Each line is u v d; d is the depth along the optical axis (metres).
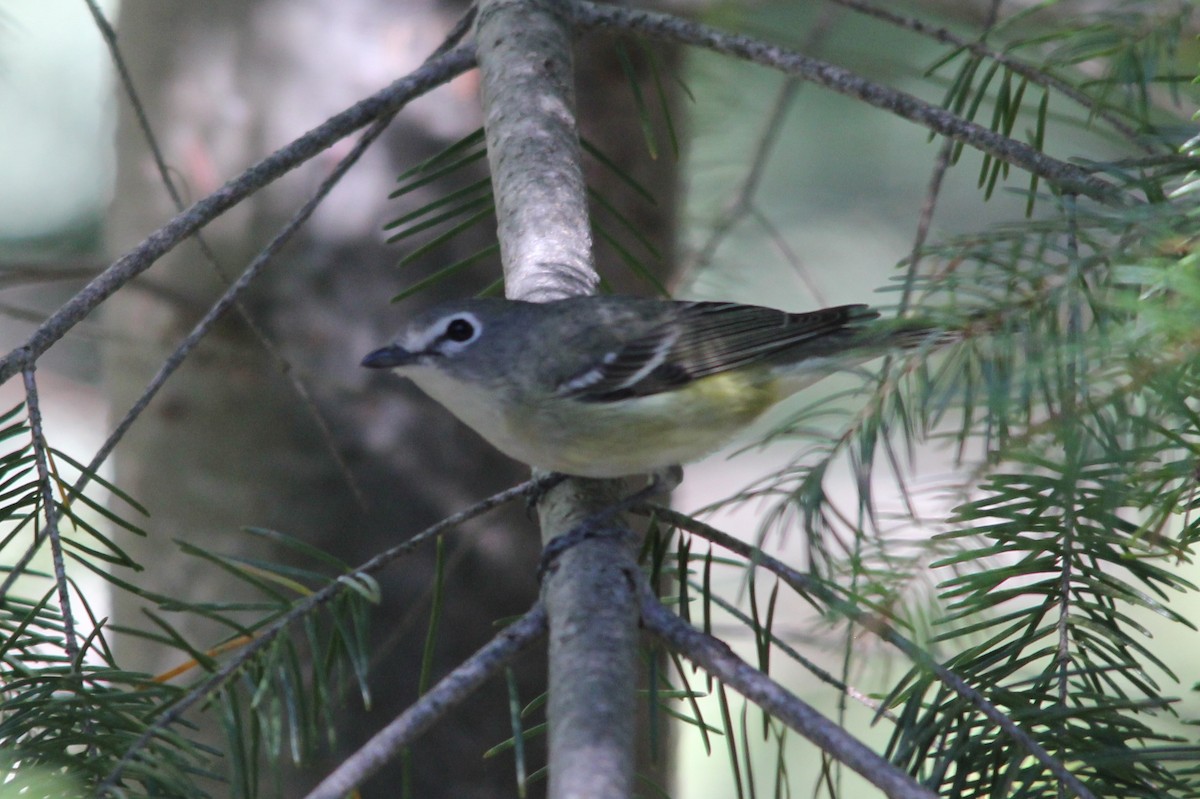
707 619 5.57
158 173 11.15
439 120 10.74
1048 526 5.21
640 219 11.33
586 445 7.89
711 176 13.05
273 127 10.82
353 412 10.74
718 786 14.95
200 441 10.95
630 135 11.16
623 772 4.44
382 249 10.73
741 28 11.58
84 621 13.04
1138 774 4.97
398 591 10.64
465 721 10.67
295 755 5.06
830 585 5.10
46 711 5.06
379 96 7.44
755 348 8.10
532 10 8.15
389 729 4.71
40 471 5.59
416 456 10.74
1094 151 11.58
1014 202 16.92
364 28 10.73
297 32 10.77
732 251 13.05
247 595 10.86
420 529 10.77
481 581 10.77
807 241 16.62
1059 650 5.18
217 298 10.82
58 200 15.86
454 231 7.92
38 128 15.98
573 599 5.27
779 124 11.10
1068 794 4.95
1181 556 4.95
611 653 4.98
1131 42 6.64
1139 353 4.21
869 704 5.16
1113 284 4.64
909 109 6.55
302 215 7.12
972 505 5.16
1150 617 12.66
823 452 5.32
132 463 11.36
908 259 5.15
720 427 8.16
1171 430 4.43
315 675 5.29
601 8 8.05
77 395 16.42
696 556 6.09
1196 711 10.34
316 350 10.75
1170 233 4.49
